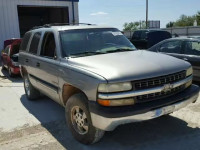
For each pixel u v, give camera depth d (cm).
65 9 1941
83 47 459
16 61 984
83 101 373
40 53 533
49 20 2512
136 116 340
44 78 510
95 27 515
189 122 466
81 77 374
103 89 338
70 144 405
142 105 346
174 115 502
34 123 504
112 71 351
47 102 641
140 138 413
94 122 354
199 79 675
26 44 639
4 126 497
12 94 751
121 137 419
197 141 393
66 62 426
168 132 429
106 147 389
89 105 355
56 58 455
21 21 2866
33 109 592
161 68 370
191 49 700
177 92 387
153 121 476
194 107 544
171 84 370
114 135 427
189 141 395
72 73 396
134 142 401
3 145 416
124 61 387
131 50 486
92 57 423
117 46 490
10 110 595
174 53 738
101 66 372
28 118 533
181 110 528
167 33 1662
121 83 338
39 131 464
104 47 473
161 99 363
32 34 612
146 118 349
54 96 477
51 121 510
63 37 468
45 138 433
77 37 475
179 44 734
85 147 391
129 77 341
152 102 354
